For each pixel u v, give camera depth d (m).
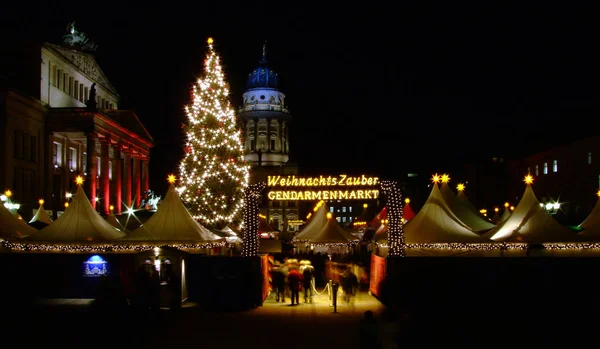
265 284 26.52
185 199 41.38
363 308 22.69
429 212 29.19
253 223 25.53
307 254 40.25
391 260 21.58
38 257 24.31
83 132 60.78
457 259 20.98
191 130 42.00
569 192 55.16
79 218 27.53
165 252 22.47
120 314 14.76
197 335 16.45
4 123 50.75
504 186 75.19
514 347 14.21
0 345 14.07
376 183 25.02
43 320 18.23
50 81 60.56
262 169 106.00
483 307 20.25
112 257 24.22
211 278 23.03
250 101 125.25
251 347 14.61
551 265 20.58
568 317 18.69
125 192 74.69
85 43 69.94
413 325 15.60
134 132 75.88
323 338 15.96
